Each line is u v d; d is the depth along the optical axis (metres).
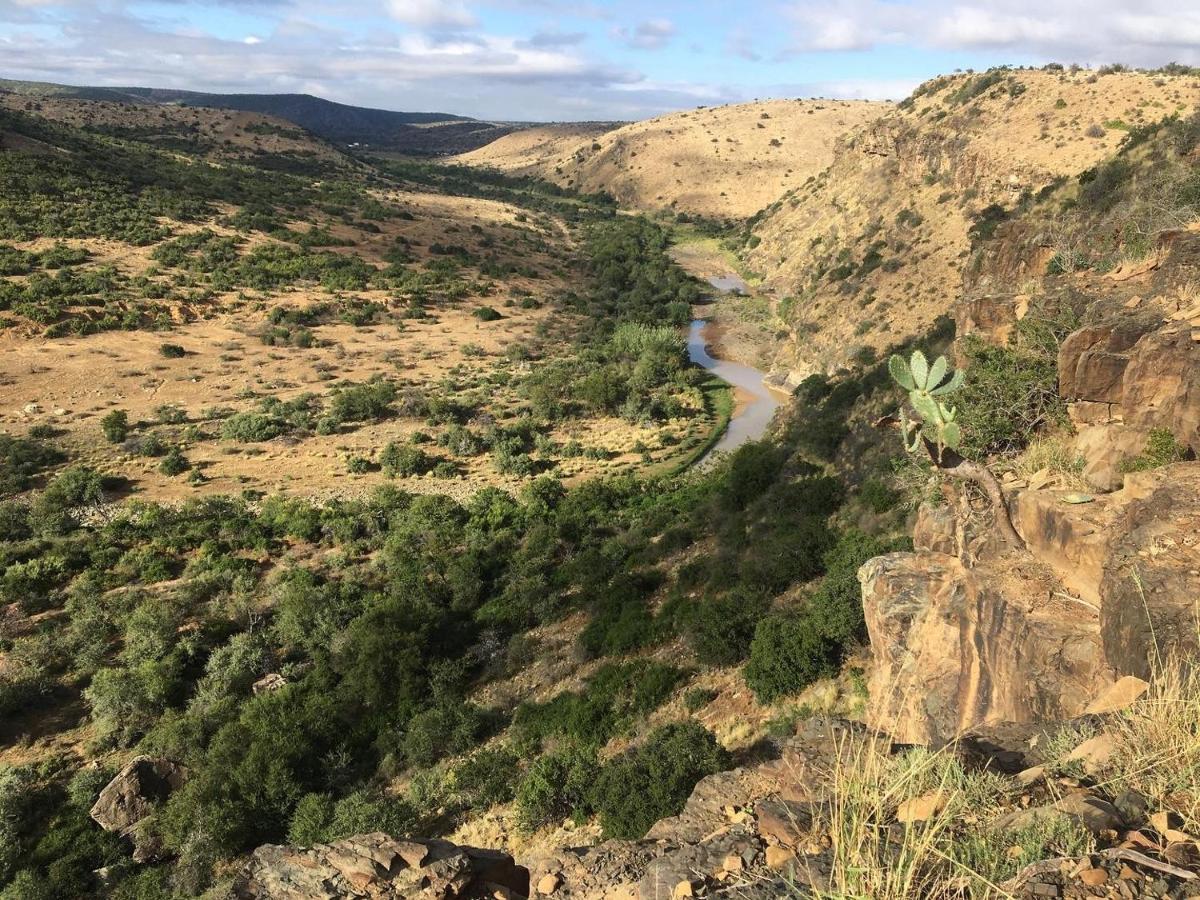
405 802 20.08
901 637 11.84
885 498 25.11
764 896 3.86
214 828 19.47
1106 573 7.43
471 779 20.00
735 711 19.98
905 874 3.41
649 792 16.75
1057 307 13.34
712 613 23.84
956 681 10.50
